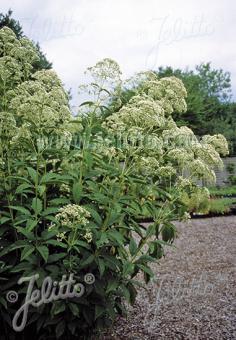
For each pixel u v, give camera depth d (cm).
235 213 1598
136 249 386
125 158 384
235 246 978
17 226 352
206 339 452
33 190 377
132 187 397
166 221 410
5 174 380
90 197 359
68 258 348
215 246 978
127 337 449
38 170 371
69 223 327
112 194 365
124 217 396
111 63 378
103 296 365
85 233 350
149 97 398
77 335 387
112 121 394
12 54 433
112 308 366
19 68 416
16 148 386
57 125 389
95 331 400
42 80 400
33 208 336
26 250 327
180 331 471
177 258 845
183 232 1176
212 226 1282
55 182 358
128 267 364
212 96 4531
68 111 386
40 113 366
